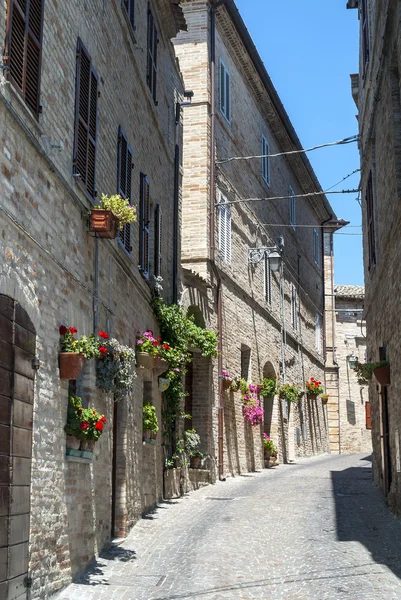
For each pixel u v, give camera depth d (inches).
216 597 306.0
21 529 263.1
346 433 1498.5
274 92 1074.7
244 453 882.1
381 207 593.9
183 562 372.2
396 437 526.6
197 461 711.7
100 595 306.0
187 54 843.4
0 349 247.1
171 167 679.1
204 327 764.0
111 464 409.7
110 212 364.2
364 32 697.0
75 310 345.4
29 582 268.7
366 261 732.0
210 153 823.1
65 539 318.7
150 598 304.2
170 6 619.5
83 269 361.1
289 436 1144.8
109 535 404.2
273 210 1131.3
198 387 762.8
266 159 1101.1
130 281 482.3
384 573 348.8
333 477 804.0
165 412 613.3
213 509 549.0
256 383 959.6
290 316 1211.9
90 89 375.9
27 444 272.8
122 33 466.9
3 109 250.2
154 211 592.7
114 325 430.0
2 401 248.8
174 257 668.7
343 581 334.0
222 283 839.1
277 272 1131.9
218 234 836.0
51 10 315.6
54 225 313.7
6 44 252.5
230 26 903.7
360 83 757.3
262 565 367.2
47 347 301.1
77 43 355.9
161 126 621.3
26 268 275.0
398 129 507.5
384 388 616.1
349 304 1582.2
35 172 287.7
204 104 828.0
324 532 455.5
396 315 516.4
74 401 331.6
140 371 502.0
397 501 507.2
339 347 1545.3
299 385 1240.8
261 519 502.0
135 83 510.0
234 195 914.1
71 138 343.9
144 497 514.6
